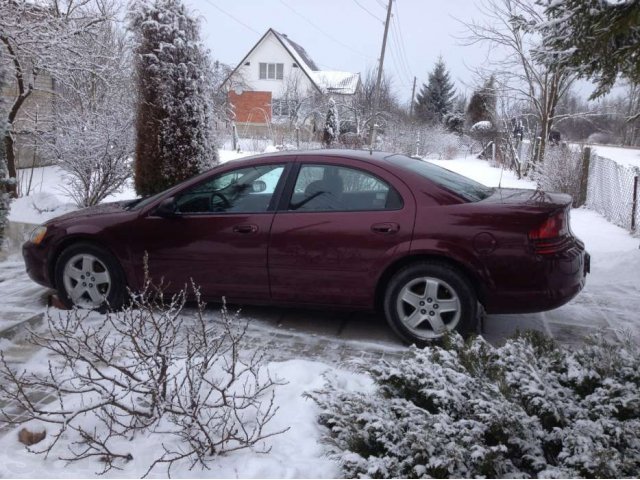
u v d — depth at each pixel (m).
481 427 2.91
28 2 10.41
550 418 3.05
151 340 3.28
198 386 3.20
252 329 5.20
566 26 5.93
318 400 3.41
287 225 4.95
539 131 21.59
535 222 4.54
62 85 12.70
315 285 4.96
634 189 10.31
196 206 5.28
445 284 4.68
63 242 5.49
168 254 5.23
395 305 4.80
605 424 2.92
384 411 3.21
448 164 24.94
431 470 2.74
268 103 48.09
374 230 4.75
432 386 3.27
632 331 5.29
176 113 8.72
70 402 3.71
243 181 5.22
